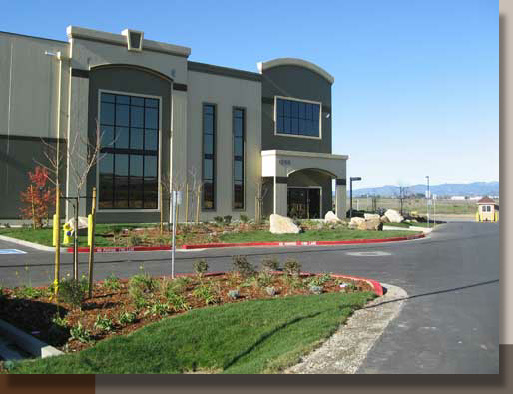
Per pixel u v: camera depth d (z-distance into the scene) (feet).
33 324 26.32
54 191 83.92
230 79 111.96
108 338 24.14
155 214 96.99
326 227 93.45
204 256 57.47
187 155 103.55
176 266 48.11
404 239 83.76
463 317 27.53
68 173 80.74
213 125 108.99
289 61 123.34
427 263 51.80
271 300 30.35
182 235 75.36
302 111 127.03
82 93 88.33
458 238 88.02
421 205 343.05
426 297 33.27
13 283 37.42
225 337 23.88
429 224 136.67
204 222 96.89
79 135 87.66
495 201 169.78
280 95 121.80
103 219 90.38
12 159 83.25
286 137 122.72
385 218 128.98
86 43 88.89
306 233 81.30
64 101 87.71
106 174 91.30
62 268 46.06
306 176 125.59
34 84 85.25
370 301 31.83
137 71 95.55
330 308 28.43
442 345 22.41
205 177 107.04
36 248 62.34
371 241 78.07
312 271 45.47
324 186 129.18
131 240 65.82
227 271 43.78
